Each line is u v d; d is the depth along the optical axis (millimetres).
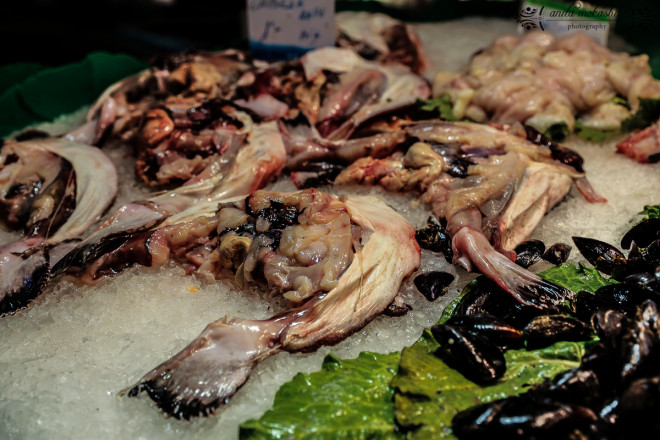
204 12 1703
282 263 685
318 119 1012
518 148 850
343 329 670
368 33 1201
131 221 788
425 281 722
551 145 879
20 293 739
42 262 761
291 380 630
